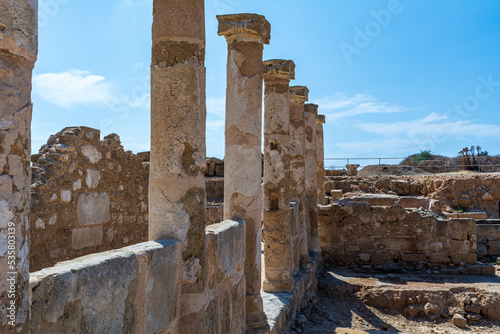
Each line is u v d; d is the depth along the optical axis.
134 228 9.49
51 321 2.36
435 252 13.74
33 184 6.54
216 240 4.74
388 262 13.98
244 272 6.25
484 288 11.13
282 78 8.93
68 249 7.21
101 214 8.18
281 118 8.83
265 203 8.59
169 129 4.25
